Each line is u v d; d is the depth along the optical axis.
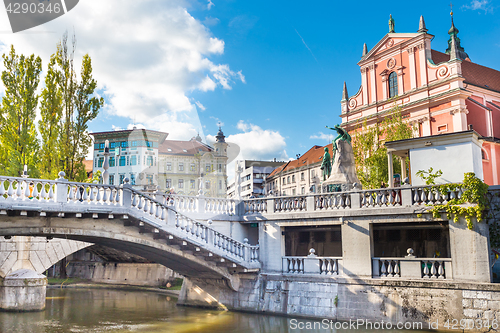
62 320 19.20
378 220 17.62
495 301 14.60
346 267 18.16
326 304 18.09
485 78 42.28
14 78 28.69
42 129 28.12
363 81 43.75
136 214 16.52
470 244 15.69
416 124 37.97
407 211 16.97
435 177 17.95
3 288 21.16
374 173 30.73
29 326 17.66
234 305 21.19
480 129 36.38
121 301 26.91
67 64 28.91
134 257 36.69
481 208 15.52
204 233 18.66
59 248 22.84
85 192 15.53
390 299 16.66
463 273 15.73
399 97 39.78
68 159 28.16
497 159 36.28
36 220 15.19
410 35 39.38
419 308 15.98
